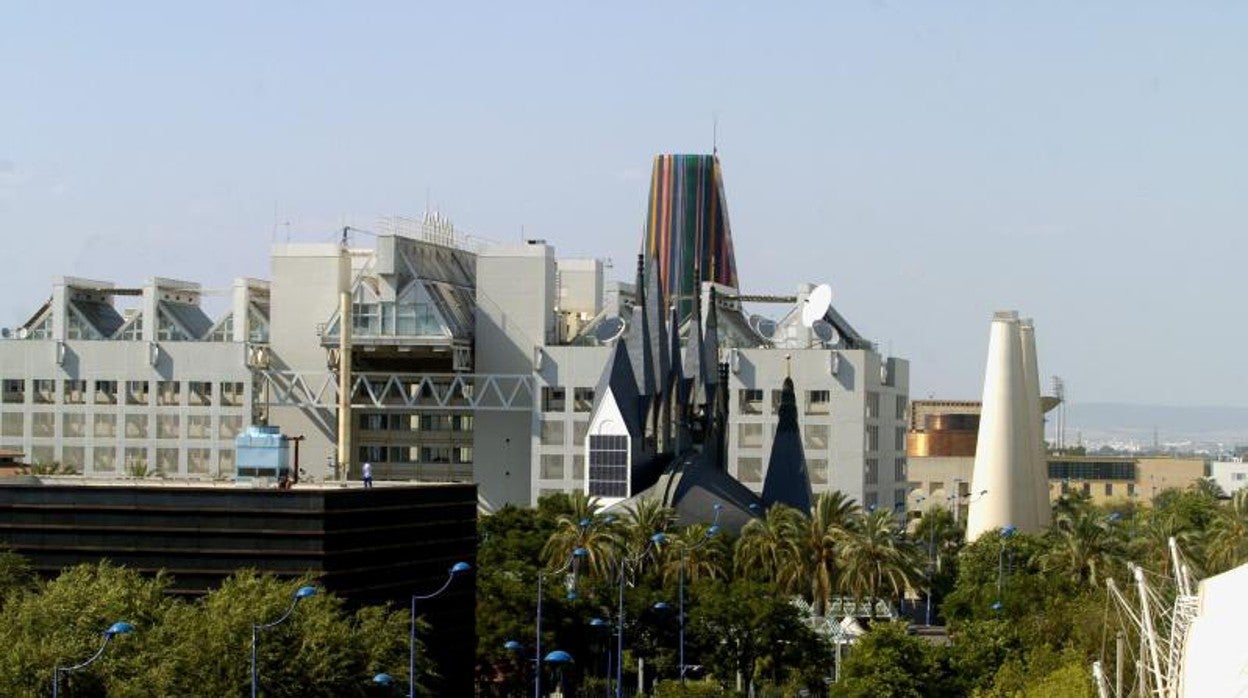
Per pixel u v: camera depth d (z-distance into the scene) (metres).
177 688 193.88
